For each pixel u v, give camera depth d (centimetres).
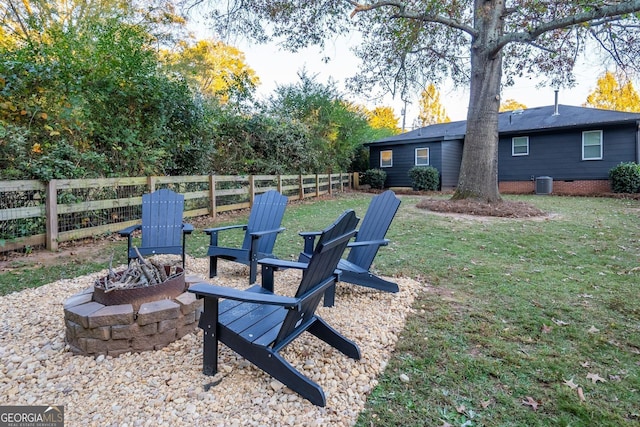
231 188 862
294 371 173
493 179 891
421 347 226
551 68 883
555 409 170
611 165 1251
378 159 1775
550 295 319
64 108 548
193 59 1492
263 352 178
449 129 1762
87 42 655
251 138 1108
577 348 227
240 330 186
